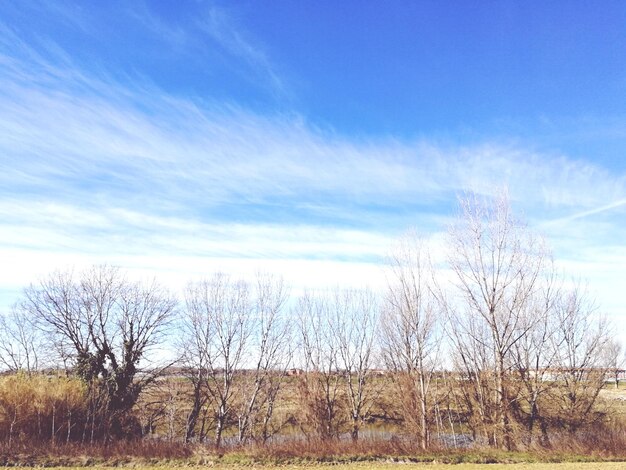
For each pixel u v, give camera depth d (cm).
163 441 2777
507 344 3070
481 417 3097
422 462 2461
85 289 3584
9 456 2361
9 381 2877
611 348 3350
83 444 2638
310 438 2911
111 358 3534
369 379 4091
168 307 3738
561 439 2898
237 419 3769
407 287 3500
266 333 3781
